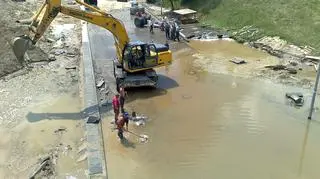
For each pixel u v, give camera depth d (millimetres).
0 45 25406
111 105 20172
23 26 28344
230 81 23312
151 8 42656
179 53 28359
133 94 21609
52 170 14867
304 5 31844
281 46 28219
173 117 19109
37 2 41656
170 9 41562
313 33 28453
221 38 31828
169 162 15570
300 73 24047
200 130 17938
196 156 15992
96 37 31953
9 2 37969
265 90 21984
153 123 18516
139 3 45344
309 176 14758
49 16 19234
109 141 16953
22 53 19156
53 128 17859
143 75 21797
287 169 15172
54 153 15938
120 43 21500
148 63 21609
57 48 28266
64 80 23062
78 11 20094
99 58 27062
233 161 15672
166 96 21391
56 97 21000
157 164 15430
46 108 19797
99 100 20719
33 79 23141
